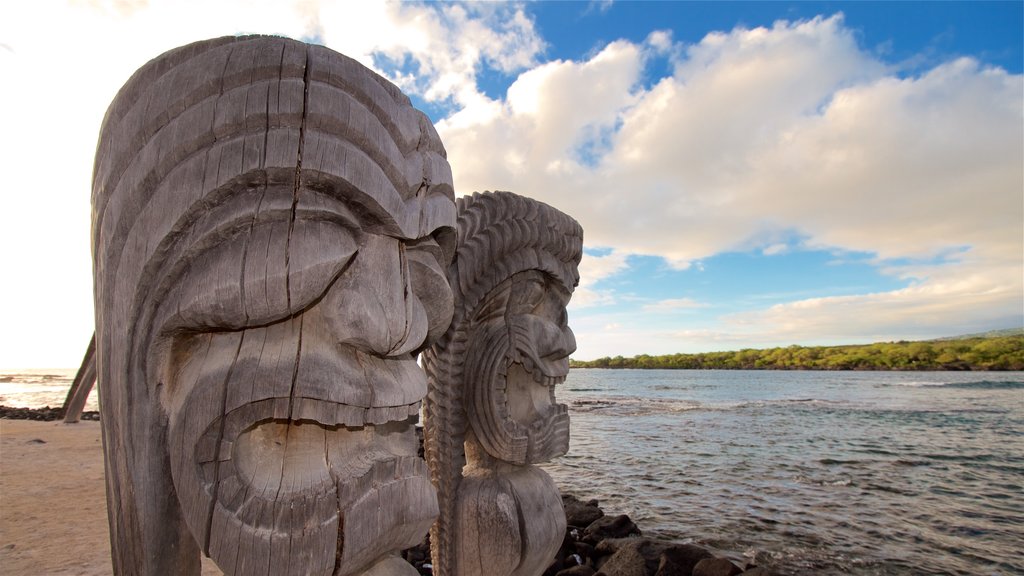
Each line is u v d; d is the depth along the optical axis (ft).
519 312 7.98
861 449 42.93
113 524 4.49
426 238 5.24
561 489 29.60
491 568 7.12
